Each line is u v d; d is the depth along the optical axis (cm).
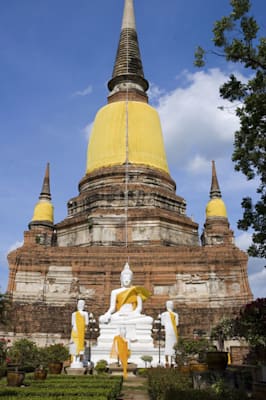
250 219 1470
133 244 4353
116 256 4088
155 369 1912
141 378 2433
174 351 2952
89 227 4488
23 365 2738
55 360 2747
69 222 4706
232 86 1407
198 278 3991
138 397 1786
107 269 4044
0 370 2300
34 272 4053
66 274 4066
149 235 4394
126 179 4772
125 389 2045
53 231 4825
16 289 3972
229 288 3931
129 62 5709
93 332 3653
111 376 2228
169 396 1206
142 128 5144
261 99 1298
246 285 3897
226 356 1600
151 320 3306
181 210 4962
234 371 1465
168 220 4550
